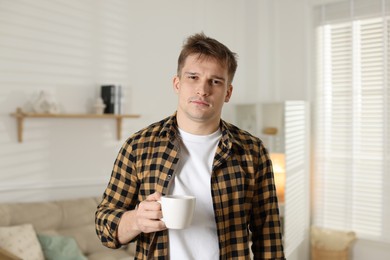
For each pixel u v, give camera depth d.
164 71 3.59
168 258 1.02
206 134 1.11
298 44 3.73
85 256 2.63
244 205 1.10
